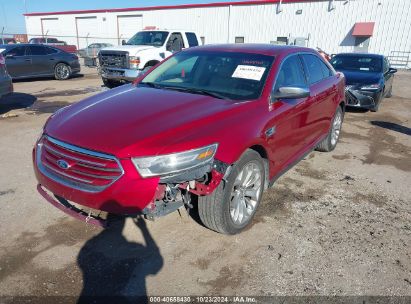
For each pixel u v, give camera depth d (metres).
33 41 30.70
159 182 2.67
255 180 3.49
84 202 2.78
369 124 8.56
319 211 3.96
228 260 3.05
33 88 12.19
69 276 2.79
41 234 3.32
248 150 3.27
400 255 3.24
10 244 3.15
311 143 4.91
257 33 29.72
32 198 3.98
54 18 44.62
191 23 33.09
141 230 3.43
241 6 29.86
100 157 2.69
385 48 25.31
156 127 2.89
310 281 2.85
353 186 4.71
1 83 7.78
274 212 3.89
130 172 2.63
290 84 4.16
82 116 3.21
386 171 5.35
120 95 3.77
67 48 30.69
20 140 6.07
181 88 3.95
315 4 26.78
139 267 2.92
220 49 4.46
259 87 3.72
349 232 3.57
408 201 4.35
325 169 5.30
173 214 3.72
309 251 3.23
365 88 9.55
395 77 20.42
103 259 3.00
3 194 4.04
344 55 11.39
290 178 4.87
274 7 28.42
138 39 12.50
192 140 2.78
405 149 6.60
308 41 27.67
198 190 2.90
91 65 19.22
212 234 3.41
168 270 2.90
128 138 2.76
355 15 25.67
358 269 3.02
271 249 3.23
